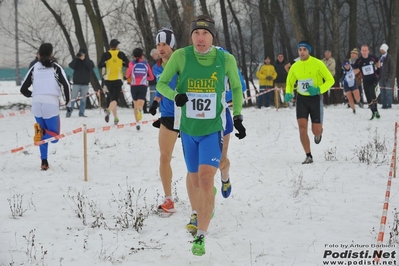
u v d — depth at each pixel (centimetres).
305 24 2830
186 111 623
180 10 2747
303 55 1085
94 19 3055
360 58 2014
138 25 2992
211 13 3384
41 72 1052
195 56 618
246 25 3891
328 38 4006
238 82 631
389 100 2242
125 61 1811
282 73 2608
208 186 597
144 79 1648
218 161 621
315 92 1077
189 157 641
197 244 572
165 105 762
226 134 737
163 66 794
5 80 6519
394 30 3011
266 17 3297
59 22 3131
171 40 786
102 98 2900
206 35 610
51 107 1053
